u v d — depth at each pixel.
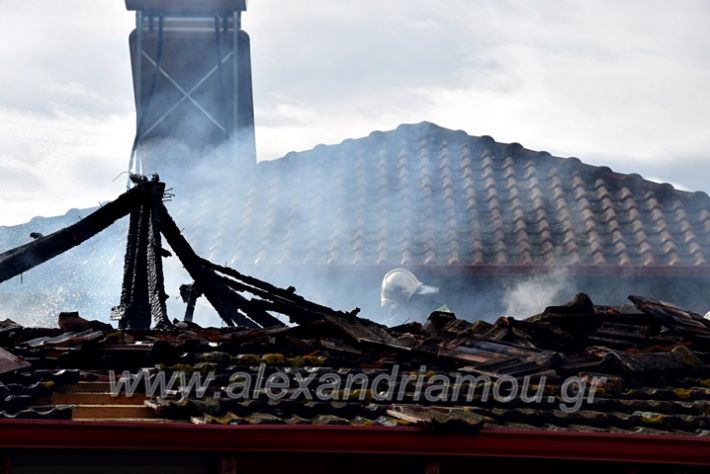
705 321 19.42
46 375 14.40
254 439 12.95
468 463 14.28
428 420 13.23
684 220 36.19
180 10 42.44
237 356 16.20
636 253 34.56
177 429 12.70
